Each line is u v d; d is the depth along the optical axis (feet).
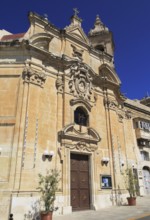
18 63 47.26
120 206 50.16
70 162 48.21
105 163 54.54
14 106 43.39
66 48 57.72
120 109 69.97
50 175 39.93
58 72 53.01
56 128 47.65
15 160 38.78
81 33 63.98
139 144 75.51
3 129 41.29
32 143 41.42
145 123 79.97
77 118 53.57
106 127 59.47
